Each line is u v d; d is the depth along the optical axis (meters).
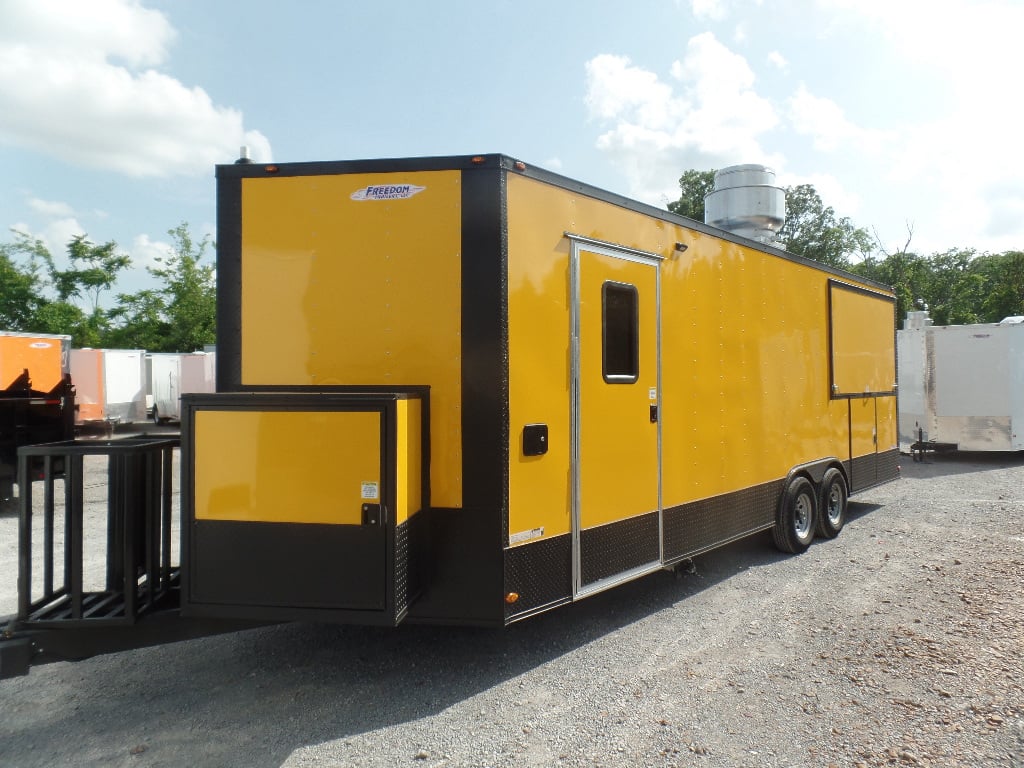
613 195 4.33
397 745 3.12
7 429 9.13
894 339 8.83
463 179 3.61
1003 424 12.86
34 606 3.34
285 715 3.41
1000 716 3.32
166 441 3.59
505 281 3.60
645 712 3.42
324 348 3.70
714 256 5.34
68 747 3.12
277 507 3.22
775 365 6.17
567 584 3.96
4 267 35.62
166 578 3.61
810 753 3.03
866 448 8.00
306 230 3.71
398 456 3.18
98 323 37.62
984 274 51.78
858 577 5.69
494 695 3.62
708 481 5.23
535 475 3.77
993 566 5.89
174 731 3.26
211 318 37.09
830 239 35.59
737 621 4.70
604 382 4.24
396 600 3.17
